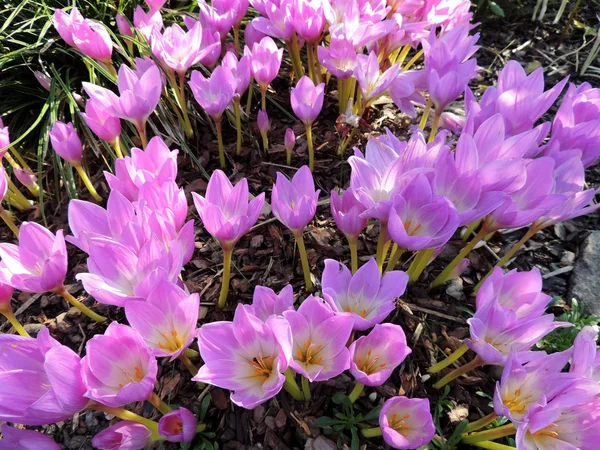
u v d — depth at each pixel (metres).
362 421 0.41
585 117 0.49
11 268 0.39
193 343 0.47
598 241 0.56
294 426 0.41
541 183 0.40
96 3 0.72
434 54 0.52
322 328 0.34
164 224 0.38
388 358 0.34
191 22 0.63
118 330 0.32
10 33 0.68
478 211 0.36
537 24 0.91
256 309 0.35
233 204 0.42
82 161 0.65
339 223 0.41
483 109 0.48
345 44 0.58
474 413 0.42
